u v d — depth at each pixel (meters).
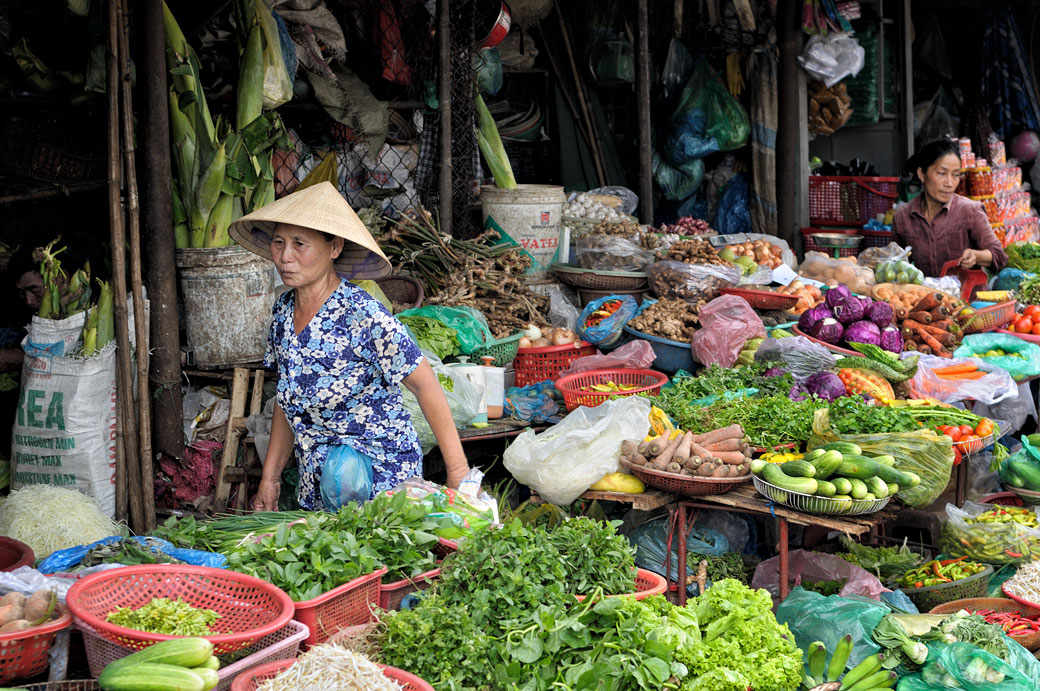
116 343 4.04
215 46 5.33
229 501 4.36
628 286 5.71
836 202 8.20
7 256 4.83
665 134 7.98
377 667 2.15
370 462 3.12
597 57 7.75
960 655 2.96
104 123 4.96
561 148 7.82
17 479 4.05
